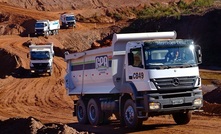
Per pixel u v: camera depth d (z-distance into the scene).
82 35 99.62
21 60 63.69
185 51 18.33
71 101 36.84
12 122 19.83
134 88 18.48
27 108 33.44
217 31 102.00
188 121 19.83
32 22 103.38
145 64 17.84
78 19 119.75
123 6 137.12
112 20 125.69
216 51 99.00
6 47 74.19
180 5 141.12
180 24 108.06
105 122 21.69
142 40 19.69
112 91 20.09
